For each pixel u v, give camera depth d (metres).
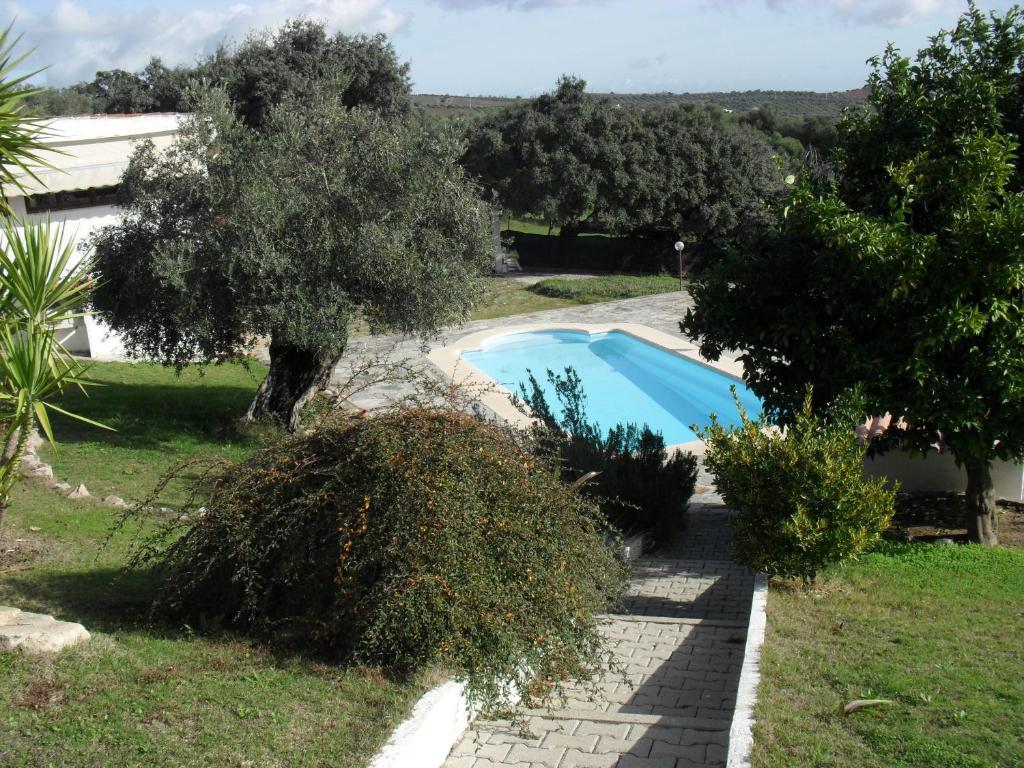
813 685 5.38
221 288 12.59
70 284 6.46
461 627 5.55
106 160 17.67
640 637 7.53
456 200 13.41
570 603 6.03
